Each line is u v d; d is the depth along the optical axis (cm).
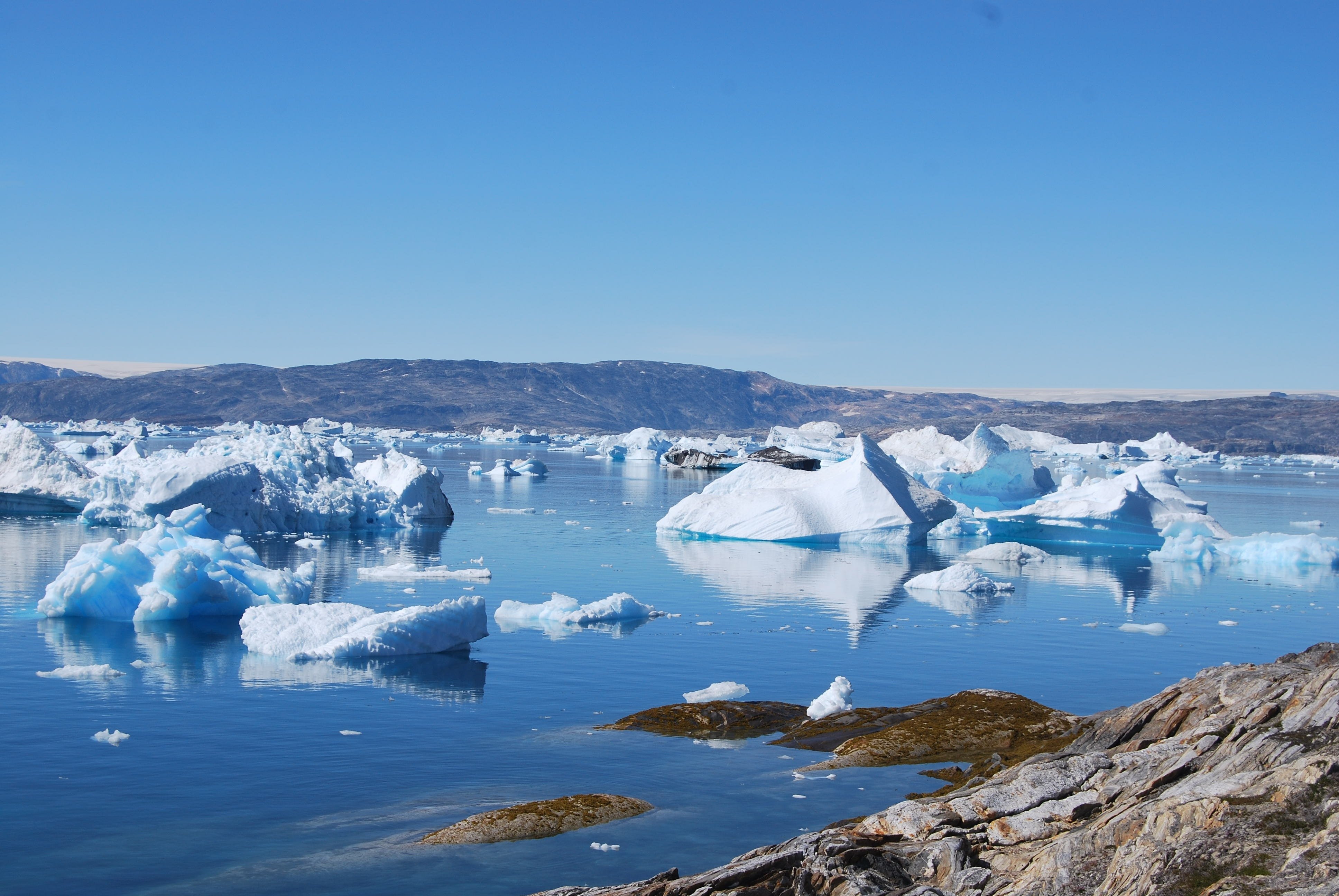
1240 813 890
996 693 1859
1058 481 10819
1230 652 2517
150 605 2653
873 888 978
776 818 1377
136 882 1163
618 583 3481
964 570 3441
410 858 1234
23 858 1225
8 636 2453
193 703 1905
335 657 2288
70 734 1708
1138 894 866
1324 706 1035
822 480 5172
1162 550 4600
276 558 3912
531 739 1734
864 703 2009
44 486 5028
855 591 3384
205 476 4616
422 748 1672
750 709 1873
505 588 3344
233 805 1409
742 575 3728
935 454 9531
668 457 12662
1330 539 4450
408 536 4794
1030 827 1070
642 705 1969
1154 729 1308
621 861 1228
